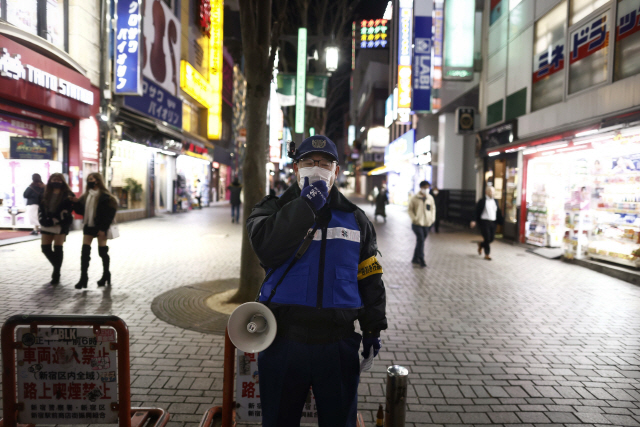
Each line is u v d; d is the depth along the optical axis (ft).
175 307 16.92
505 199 43.16
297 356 5.64
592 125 28.22
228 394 7.67
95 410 7.63
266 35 16.76
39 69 30.60
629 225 25.66
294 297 5.62
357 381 6.10
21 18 31.30
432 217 28.14
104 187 19.52
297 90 49.75
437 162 73.82
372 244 6.32
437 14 57.06
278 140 83.87
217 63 77.61
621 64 26.00
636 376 12.14
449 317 17.22
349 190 258.78
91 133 39.99
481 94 48.55
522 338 15.01
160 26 52.13
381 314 6.20
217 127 79.71
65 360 7.55
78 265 24.31
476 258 31.81
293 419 5.87
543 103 35.32
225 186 105.81
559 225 34.96
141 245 32.91
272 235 5.32
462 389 11.10
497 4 44.21
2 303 16.76
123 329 7.45
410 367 12.37
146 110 49.16
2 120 31.45
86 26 38.52
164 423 8.95
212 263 26.48
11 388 7.53
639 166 24.82
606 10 27.32
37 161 33.76
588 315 17.84
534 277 25.27
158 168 61.00
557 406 10.37
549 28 34.40
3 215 34.09
